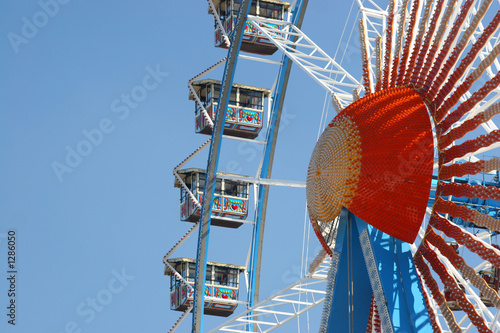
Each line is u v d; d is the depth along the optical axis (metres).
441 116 25.45
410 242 24.11
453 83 25.30
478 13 24.98
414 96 25.66
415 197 24.22
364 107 26.16
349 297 25.27
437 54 25.94
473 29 25.08
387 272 24.12
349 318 25.23
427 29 26.12
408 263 24.38
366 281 25.23
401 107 25.48
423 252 25.00
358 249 25.28
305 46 42.41
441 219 24.80
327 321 25.34
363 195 24.81
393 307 23.72
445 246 24.61
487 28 24.88
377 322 25.27
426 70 25.83
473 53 24.95
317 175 26.30
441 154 25.19
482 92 24.62
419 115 25.11
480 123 24.58
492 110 24.34
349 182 25.08
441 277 24.53
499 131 24.11
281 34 50.25
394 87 26.48
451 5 25.50
